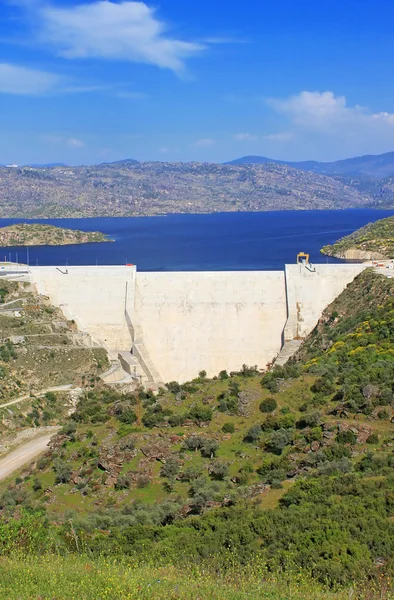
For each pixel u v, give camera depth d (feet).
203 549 237.45
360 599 187.93
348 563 211.41
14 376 585.22
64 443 411.95
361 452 329.72
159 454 367.66
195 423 398.42
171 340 645.92
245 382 451.12
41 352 609.83
